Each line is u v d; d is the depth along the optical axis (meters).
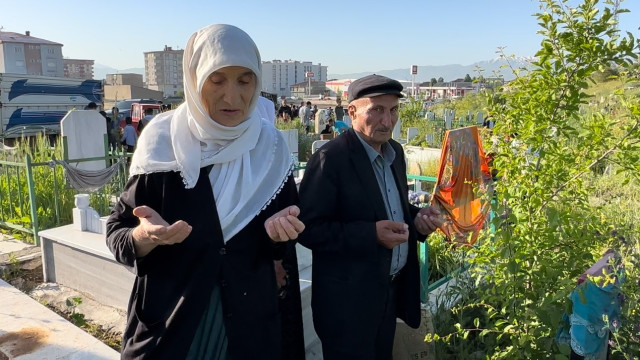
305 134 17.47
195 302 1.75
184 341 1.75
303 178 2.48
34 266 4.98
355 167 2.41
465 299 3.51
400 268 2.64
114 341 3.54
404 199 2.63
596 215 3.14
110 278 4.00
